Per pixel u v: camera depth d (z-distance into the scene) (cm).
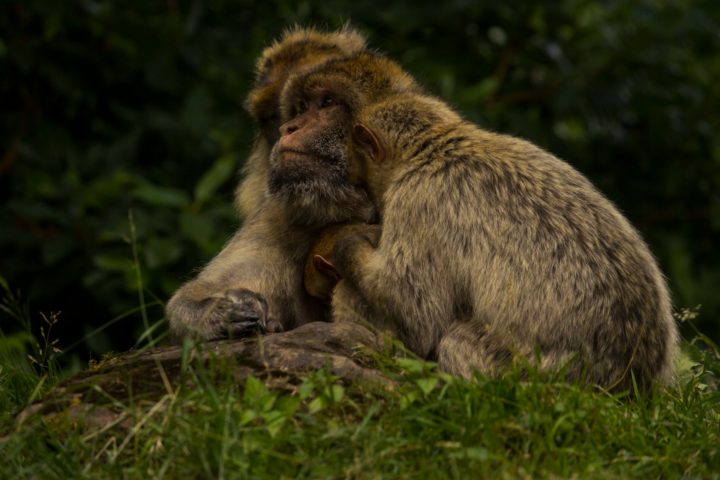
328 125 1116
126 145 1773
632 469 806
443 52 1825
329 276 1080
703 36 1917
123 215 1691
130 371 927
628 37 1866
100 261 1619
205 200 1716
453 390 846
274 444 797
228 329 1009
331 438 804
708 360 1035
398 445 794
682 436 880
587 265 986
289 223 1138
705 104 1936
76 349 1758
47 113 1895
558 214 1004
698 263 2031
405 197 1030
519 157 1038
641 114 1900
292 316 1155
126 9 1809
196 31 1809
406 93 1129
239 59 1814
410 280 1008
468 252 1003
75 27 1845
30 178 1702
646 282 1006
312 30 1420
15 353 1238
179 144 1808
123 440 830
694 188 2023
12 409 977
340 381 884
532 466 775
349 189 1111
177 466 784
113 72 1850
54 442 827
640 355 984
